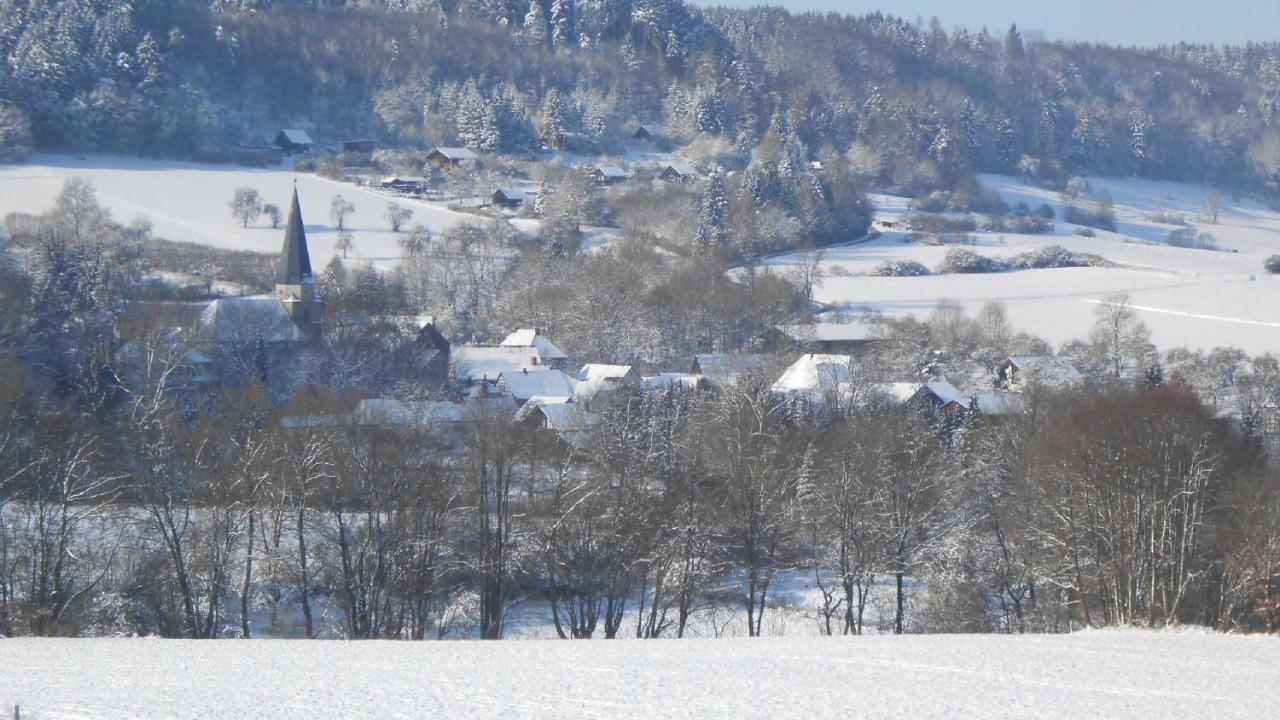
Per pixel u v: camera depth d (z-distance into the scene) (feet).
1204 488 432.66
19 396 516.73
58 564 387.55
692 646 268.00
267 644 276.00
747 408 613.52
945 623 449.48
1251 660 240.94
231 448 518.37
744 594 512.22
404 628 443.32
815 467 546.67
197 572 431.84
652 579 498.69
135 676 234.79
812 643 270.26
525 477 508.53
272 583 453.99
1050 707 202.49
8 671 240.94
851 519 458.91
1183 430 472.03
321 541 463.01
